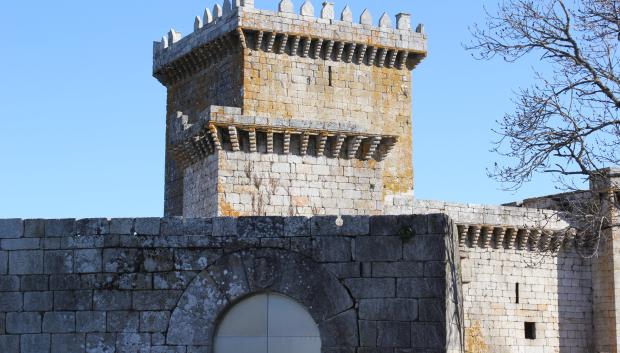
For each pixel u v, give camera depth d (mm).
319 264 26766
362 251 26641
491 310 78375
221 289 26906
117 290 27094
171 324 26875
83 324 27016
